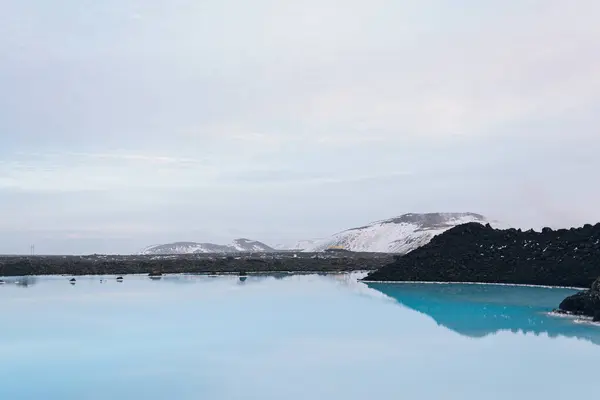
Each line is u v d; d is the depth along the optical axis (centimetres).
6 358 2389
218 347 2566
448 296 4716
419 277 6331
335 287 5638
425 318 3400
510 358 2316
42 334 2892
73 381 2045
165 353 2458
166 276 7388
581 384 1939
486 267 6212
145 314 3575
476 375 2061
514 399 1789
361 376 2066
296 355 2402
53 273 7619
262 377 2072
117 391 1931
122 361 2325
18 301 4300
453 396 1825
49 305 4053
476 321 3294
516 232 6644
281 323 3209
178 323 3225
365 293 4997
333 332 2922
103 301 4291
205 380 2042
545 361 2262
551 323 3194
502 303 4203
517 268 5994
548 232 6394
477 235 6838
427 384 1956
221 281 6488
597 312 3306
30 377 2103
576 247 5903
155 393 1908
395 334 2850
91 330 2997
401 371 2125
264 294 4866
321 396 1844
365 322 3250
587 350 2459
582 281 5288
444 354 2400
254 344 2622
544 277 5647
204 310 3775
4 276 7269
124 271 7888
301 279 6894
